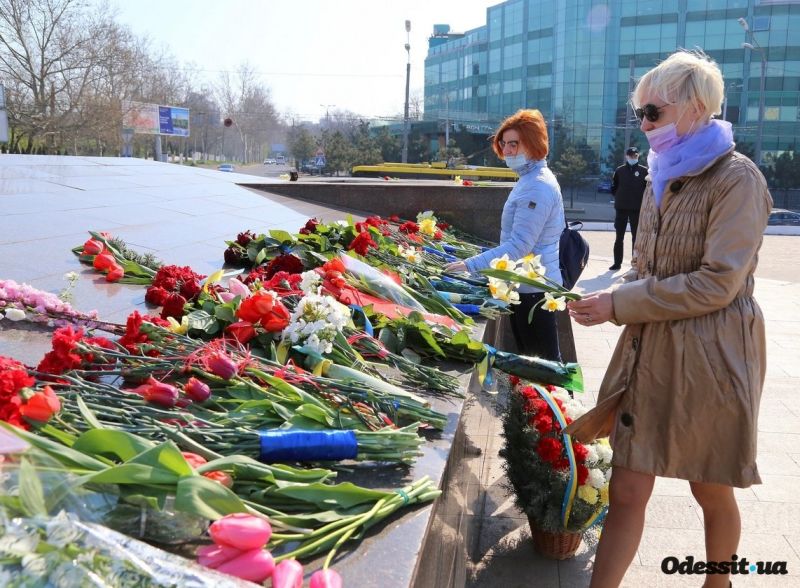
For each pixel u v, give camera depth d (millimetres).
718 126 2453
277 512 1680
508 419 3631
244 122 92500
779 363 6762
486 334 3832
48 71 39094
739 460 2432
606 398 2641
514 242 4129
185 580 1196
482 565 3473
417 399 2484
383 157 59156
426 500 1931
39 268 3986
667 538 3719
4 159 8945
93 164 9375
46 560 1141
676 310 2408
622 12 52750
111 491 1463
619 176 12211
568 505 3365
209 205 7223
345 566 1606
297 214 7680
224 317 2811
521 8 60500
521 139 4168
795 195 47500
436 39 80125
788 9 50000
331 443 2016
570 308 2627
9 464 1273
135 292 3715
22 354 2736
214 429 1977
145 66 53250
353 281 3641
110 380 2420
